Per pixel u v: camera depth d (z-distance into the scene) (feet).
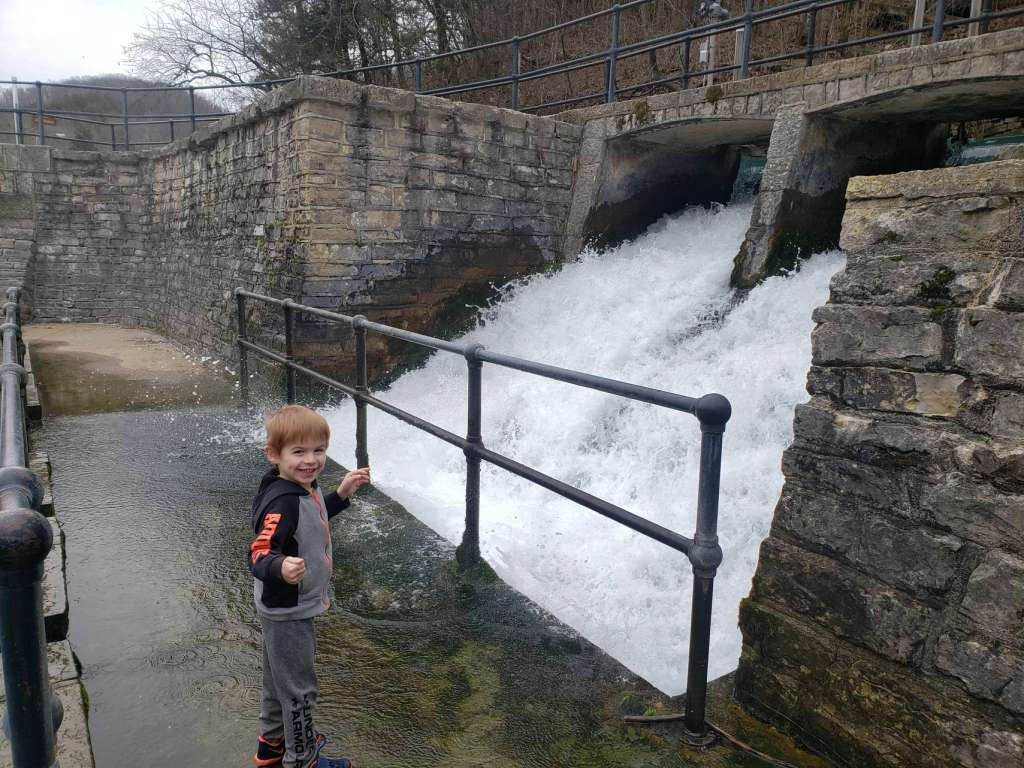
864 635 7.75
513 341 29.68
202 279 39.86
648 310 26.86
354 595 11.89
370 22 62.85
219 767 7.87
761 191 26.48
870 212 8.11
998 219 6.97
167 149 46.01
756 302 24.12
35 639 4.91
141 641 10.39
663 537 8.30
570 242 34.35
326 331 28.02
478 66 57.26
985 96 23.17
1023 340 6.64
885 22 41.14
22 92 83.66
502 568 14.01
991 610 6.72
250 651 10.18
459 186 31.09
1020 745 6.41
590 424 20.89
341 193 28.02
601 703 9.10
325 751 8.16
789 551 8.58
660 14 49.21
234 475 17.75
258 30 70.49
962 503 7.00
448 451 21.49
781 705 8.48
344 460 20.45
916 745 7.14
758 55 45.70
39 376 30.73
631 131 32.07
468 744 8.31
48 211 51.13
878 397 7.84
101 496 16.20
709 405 7.47
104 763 7.89
